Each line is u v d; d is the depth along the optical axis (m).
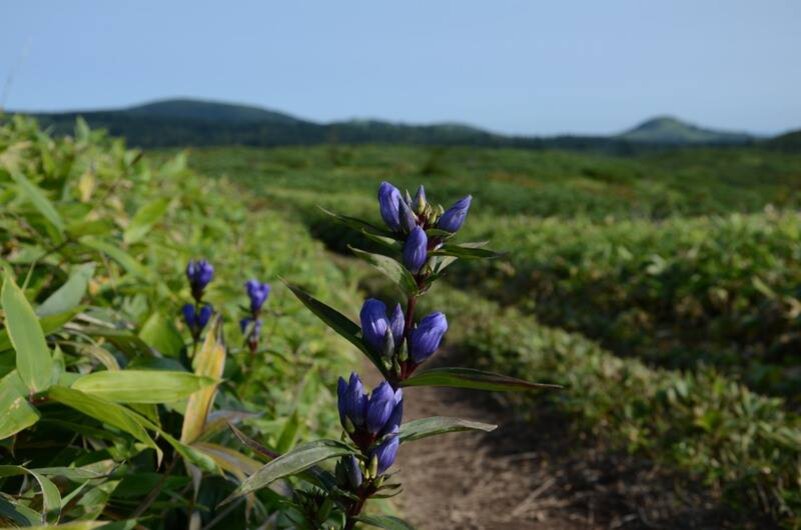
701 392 1.90
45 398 0.50
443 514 1.61
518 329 2.92
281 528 0.62
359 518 0.44
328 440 0.43
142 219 1.04
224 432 0.70
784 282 2.77
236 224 2.15
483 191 11.77
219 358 0.67
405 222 0.47
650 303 3.29
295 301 1.63
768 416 1.73
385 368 0.46
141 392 0.53
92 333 0.67
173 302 1.04
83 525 0.39
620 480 1.70
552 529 1.54
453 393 2.54
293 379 1.29
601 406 1.96
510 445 2.01
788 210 3.74
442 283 4.32
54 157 1.38
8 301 0.49
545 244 4.45
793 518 1.35
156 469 0.64
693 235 3.48
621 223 4.86
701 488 1.58
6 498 0.45
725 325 2.82
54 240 0.86
